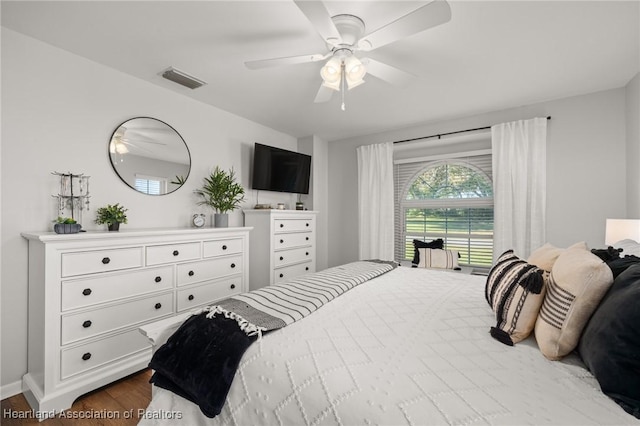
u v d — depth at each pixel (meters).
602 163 2.69
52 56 2.02
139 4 1.61
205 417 1.00
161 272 2.21
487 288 1.44
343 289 1.65
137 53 2.12
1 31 1.81
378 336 1.08
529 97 2.85
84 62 2.17
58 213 2.04
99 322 1.87
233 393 0.95
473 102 2.97
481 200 3.46
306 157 4.06
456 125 3.46
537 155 2.90
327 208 4.52
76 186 2.13
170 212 2.73
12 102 1.86
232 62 2.24
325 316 1.27
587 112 2.76
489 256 3.43
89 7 1.64
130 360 2.01
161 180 2.66
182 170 2.83
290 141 4.23
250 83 2.58
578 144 2.80
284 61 1.82
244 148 3.52
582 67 2.29
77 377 1.76
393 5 1.60
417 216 3.91
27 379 1.81
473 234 3.53
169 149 2.72
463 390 0.75
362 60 1.82
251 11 1.67
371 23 1.75
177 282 2.32
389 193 3.81
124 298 1.99
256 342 1.04
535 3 1.60
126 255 2.01
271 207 3.54
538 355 0.96
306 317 1.26
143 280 2.10
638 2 1.58
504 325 1.10
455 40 1.93
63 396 1.68
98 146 2.25
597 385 0.79
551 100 2.92
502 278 1.26
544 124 2.88
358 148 4.11
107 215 2.15
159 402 1.09
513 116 3.12
